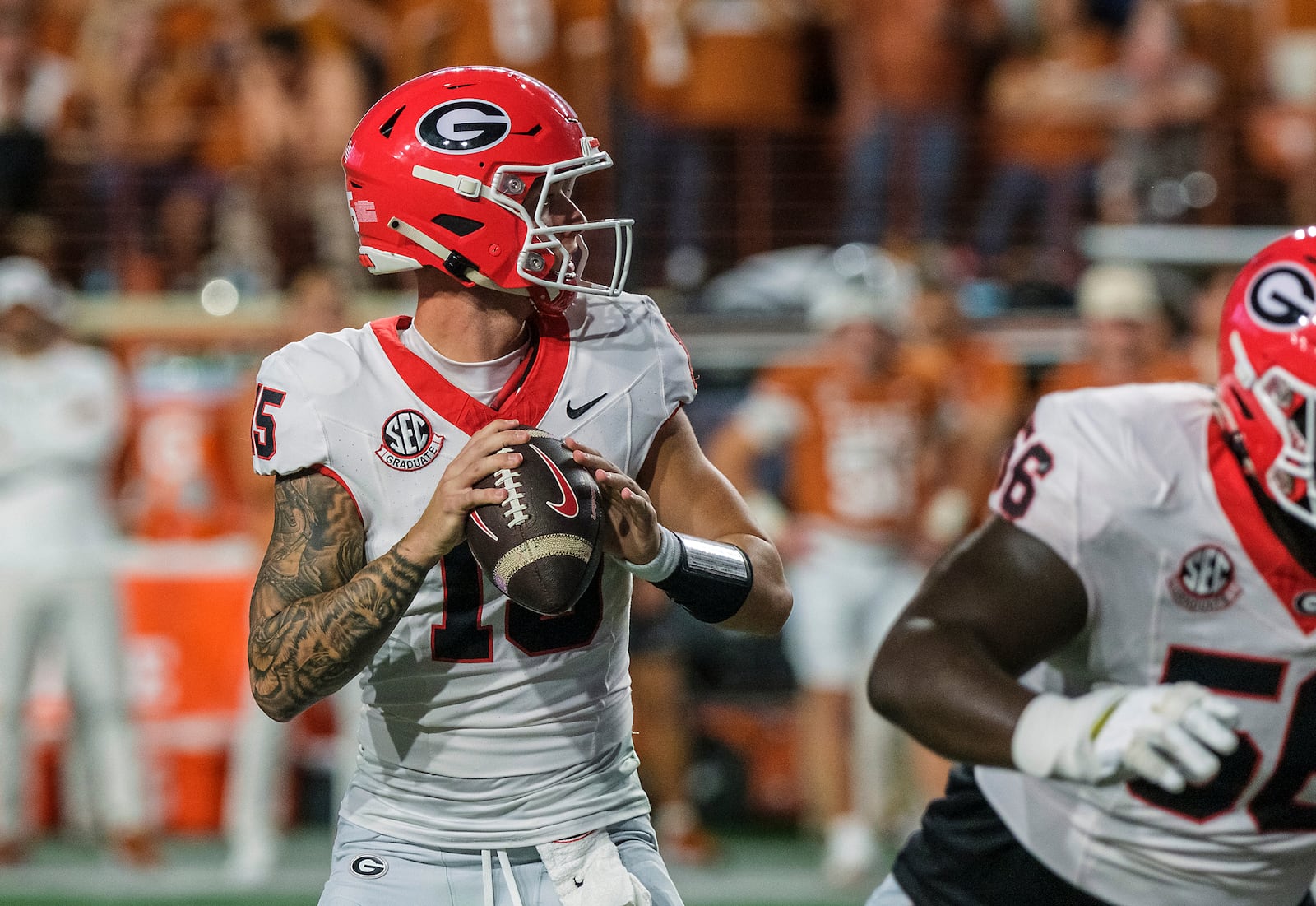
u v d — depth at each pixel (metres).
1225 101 27.22
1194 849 8.40
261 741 19.25
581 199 19.86
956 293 22.36
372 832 8.23
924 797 20.09
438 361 7.77
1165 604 7.86
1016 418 21.64
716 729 21.48
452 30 23.25
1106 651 8.04
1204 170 26.09
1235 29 27.25
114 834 19.52
